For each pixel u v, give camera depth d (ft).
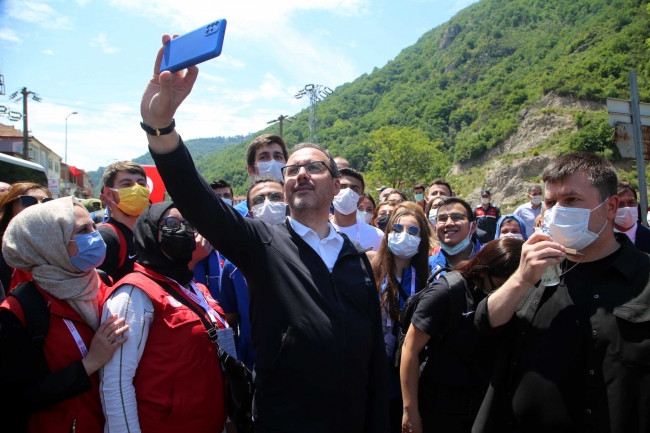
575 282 6.41
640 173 22.03
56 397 6.24
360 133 375.45
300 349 6.23
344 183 15.96
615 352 5.75
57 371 6.44
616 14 282.36
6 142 100.37
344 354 6.39
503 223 18.15
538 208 25.48
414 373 8.41
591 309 6.11
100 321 7.20
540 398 6.18
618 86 210.38
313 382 6.19
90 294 7.16
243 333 10.85
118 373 6.59
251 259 6.66
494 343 7.79
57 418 6.59
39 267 6.71
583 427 5.89
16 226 6.79
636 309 5.72
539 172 190.70
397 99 440.86
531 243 6.39
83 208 7.32
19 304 6.54
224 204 6.55
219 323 8.03
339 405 6.29
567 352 6.16
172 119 5.81
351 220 15.20
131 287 7.17
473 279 8.57
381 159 213.87
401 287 11.19
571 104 226.38
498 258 8.23
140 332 6.91
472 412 8.28
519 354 6.63
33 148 144.15
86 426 6.72
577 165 6.37
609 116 22.58
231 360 7.46
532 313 6.57
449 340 8.40
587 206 6.25
